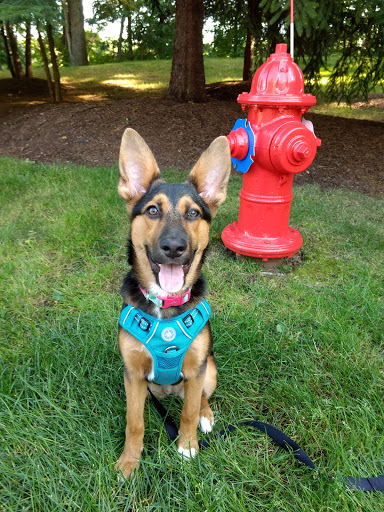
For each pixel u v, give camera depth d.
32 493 0.73
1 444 0.82
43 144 3.29
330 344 1.18
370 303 1.32
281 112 1.35
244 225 1.59
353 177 2.82
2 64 8.59
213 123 3.65
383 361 1.11
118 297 1.38
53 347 1.11
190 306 0.81
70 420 0.88
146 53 10.77
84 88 5.88
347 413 0.93
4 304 1.31
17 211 2.03
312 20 2.38
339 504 0.72
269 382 1.06
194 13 4.03
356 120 4.19
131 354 0.80
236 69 7.12
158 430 0.89
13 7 2.29
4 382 0.96
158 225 0.79
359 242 1.81
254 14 3.46
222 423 0.92
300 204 2.23
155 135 3.42
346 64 4.05
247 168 1.42
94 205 2.04
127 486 0.76
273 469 0.80
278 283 1.51
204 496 0.73
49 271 1.53
